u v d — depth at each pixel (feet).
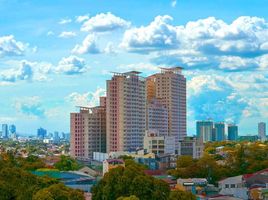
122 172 550.36
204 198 618.44
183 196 509.76
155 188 532.73
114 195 534.37
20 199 508.94
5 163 646.33
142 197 524.11
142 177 534.37
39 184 552.82
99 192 551.18
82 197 495.82
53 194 481.46
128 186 533.55
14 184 533.55
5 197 508.12
